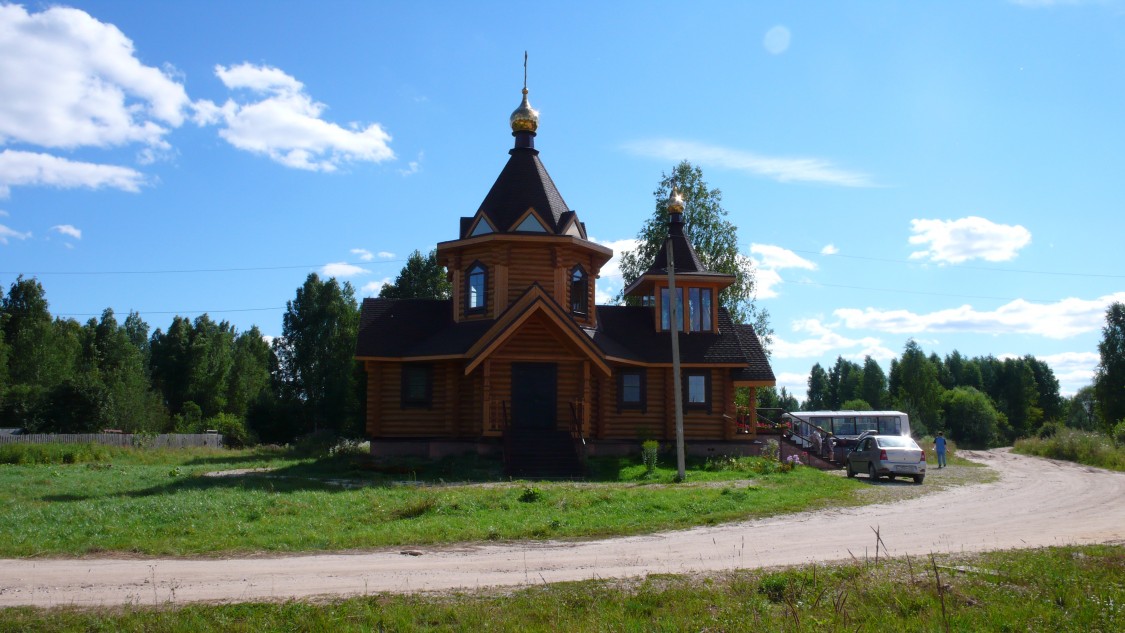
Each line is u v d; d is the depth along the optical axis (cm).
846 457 3095
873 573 1109
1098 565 1180
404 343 3100
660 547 1361
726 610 952
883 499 2069
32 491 2125
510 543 1404
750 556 1277
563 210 3244
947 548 1356
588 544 1395
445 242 3138
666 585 1060
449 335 3064
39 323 6956
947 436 7975
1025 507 1947
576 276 3188
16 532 1438
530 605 988
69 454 3712
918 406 8169
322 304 6906
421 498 1767
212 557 1276
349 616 948
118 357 8181
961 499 2119
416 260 6525
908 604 980
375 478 2425
